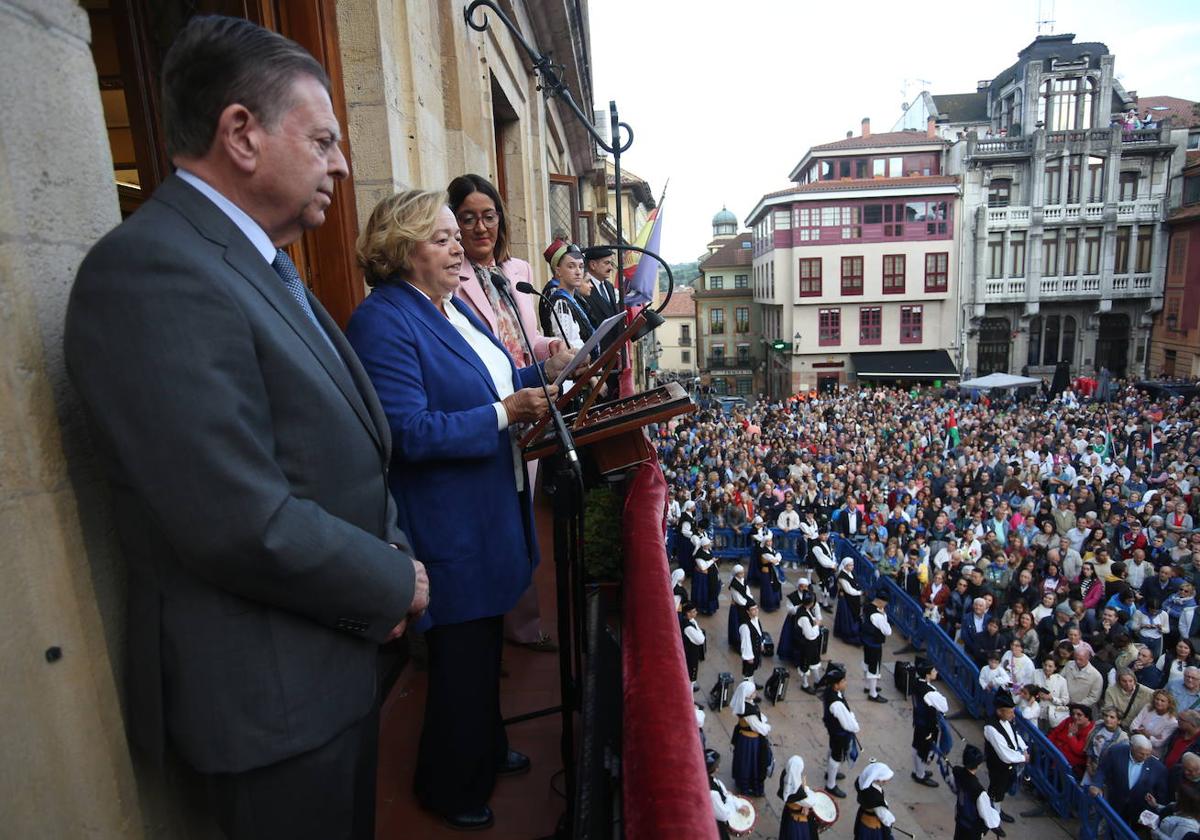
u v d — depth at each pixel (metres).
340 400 1.28
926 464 20.33
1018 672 10.02
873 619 11.13
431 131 4.05
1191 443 20.22
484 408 1.85
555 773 2.34
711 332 55.84
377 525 1.40
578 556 1.91
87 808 1.17
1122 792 7.93
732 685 11.23
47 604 1.11
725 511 16.66
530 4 8.21
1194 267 33.50
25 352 1.09
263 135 1.20
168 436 1.03
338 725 1.28
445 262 1.91
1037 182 36.88
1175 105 46.41
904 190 38.59
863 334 40.66
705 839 1.06
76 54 1.21
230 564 1.09
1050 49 38.31
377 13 3.09
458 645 1.98
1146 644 10.36
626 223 31.03
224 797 1.26
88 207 1.24
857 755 9.75
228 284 1.12
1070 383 34.00
